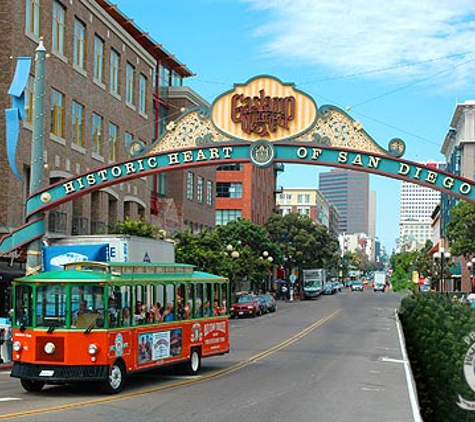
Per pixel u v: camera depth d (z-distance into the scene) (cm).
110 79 4512
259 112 2634
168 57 6219
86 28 4116
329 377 2150
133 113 4925
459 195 2525
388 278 17950
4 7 3241
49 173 3616
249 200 9588
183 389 1838
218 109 2667
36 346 1681
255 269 6831
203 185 7144
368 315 5919
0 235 3197
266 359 2641
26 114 3369
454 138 10325
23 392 1742
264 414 1484
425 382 1564
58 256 2300
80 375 1659
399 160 2558
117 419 1373
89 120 4159
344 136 2600
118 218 4591
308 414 1502
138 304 1845
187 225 6581
